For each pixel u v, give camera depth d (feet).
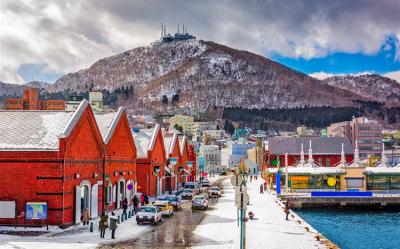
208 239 113.29
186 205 208.44
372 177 297.53
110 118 182.29
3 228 125.59
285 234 125.18
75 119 136.98
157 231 126.21
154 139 240.53
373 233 166.30
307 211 244.63
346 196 254.27
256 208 199.21
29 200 128.16
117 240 110.83
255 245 107.14
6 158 128.88
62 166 128.47
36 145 130.52
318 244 109.81
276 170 311.88
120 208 180.65
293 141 479.82
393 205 254.88
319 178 298.76
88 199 148.56
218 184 396.78
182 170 323.98
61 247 100.07
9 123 142.31
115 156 174.91
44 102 393.09
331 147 477.36
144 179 227.81
